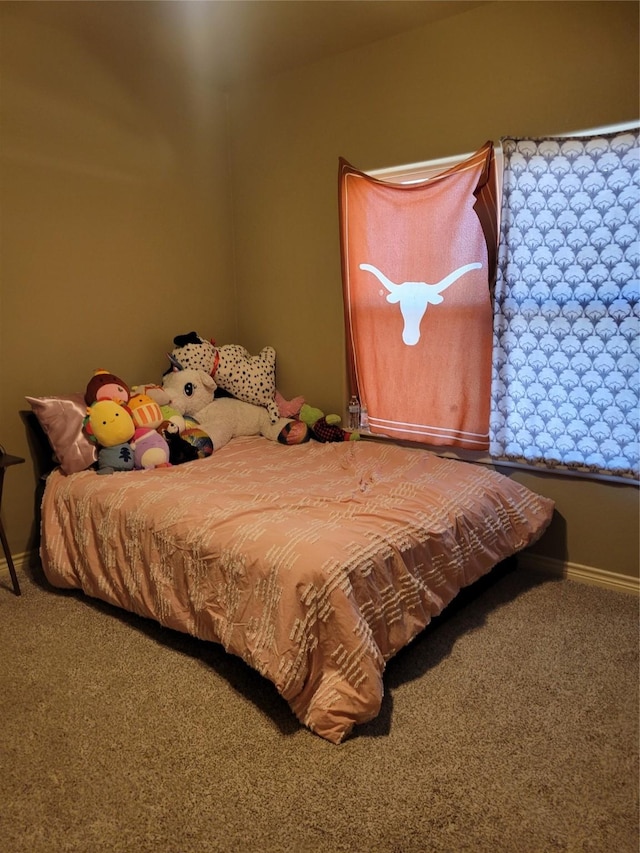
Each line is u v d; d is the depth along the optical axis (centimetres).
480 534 233
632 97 226
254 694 195
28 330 277
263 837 144
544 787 157
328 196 318
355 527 202
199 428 307
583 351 245
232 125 353
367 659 172
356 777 161
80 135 287
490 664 208
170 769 164
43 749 172
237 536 199
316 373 344
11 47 259
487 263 265
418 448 309
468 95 263
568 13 234
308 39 283
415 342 295
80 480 258
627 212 228
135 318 321
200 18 261
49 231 280
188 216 341
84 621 239
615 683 198
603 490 256
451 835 144
